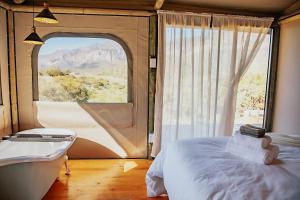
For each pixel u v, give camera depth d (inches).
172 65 135.4
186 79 137.8
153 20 133.6
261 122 156.7
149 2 134.9
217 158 66.9
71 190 101.2
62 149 98.8
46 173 91.0
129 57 136.2
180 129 140.3
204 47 137.3
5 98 127.6
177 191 60.9
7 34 128.3
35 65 132.9
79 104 135.6
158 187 94.0
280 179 53.5
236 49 139.6
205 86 140.8
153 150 138.3
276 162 65.1
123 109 138.3
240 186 49.9
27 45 130.9
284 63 143.5
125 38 135.0
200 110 140.5
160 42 131.8
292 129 136.6
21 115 135.3
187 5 138.6
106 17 132.9
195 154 70.3
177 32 133.6
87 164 131.3
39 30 130.8
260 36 141.8
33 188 83.0
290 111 138.3
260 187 49.6
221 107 143.6
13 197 82.2
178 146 80.1
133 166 129.5
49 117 135.3
